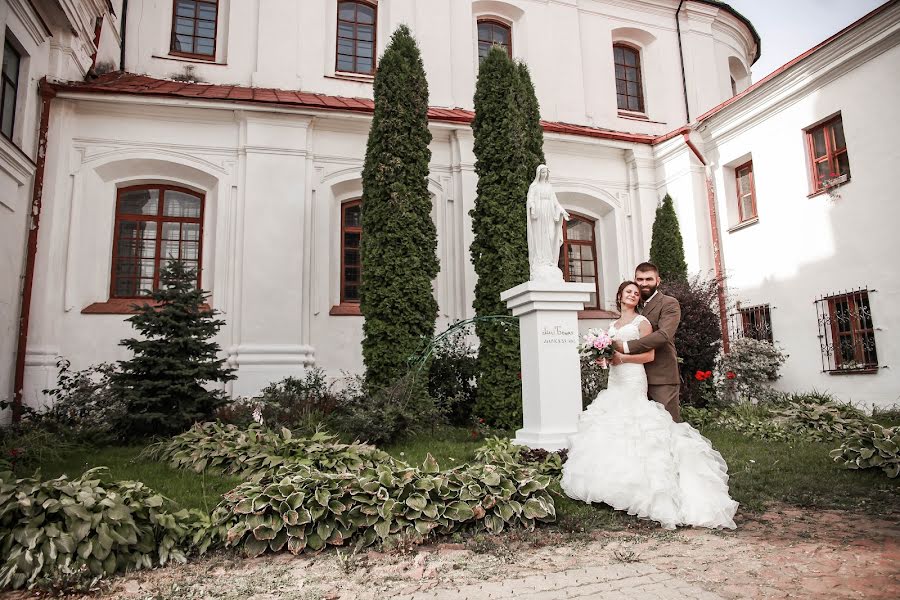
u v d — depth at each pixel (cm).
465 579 322
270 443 631
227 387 1059
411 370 872
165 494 498
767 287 1194
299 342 1108
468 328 1184
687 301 1066
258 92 1214
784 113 1159
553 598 292
